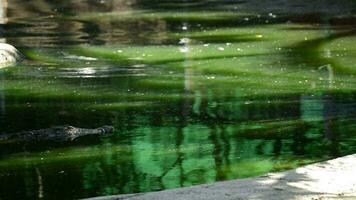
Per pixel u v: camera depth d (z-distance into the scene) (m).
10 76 21.33
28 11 36.97
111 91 19.16
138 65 22.84
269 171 12.38
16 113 17.05
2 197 11.32
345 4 36.56
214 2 39.81
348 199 9.76
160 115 16.67
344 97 18.03
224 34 28.55
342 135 14.64
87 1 41.03
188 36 28.28
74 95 18.80
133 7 38.41
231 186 10.40
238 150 13.79
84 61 23.61
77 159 13.40
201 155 13.48
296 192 10.07
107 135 15.03
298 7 36.16
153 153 13.69
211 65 22.56
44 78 20.97
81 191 11.50
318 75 20.70
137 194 10.16
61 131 15.11
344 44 25.55
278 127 15.38
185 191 10.18
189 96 18.55
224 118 16.27
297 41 26.42
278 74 20.98
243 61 23.05
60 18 34.34
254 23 31.39
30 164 13.16
